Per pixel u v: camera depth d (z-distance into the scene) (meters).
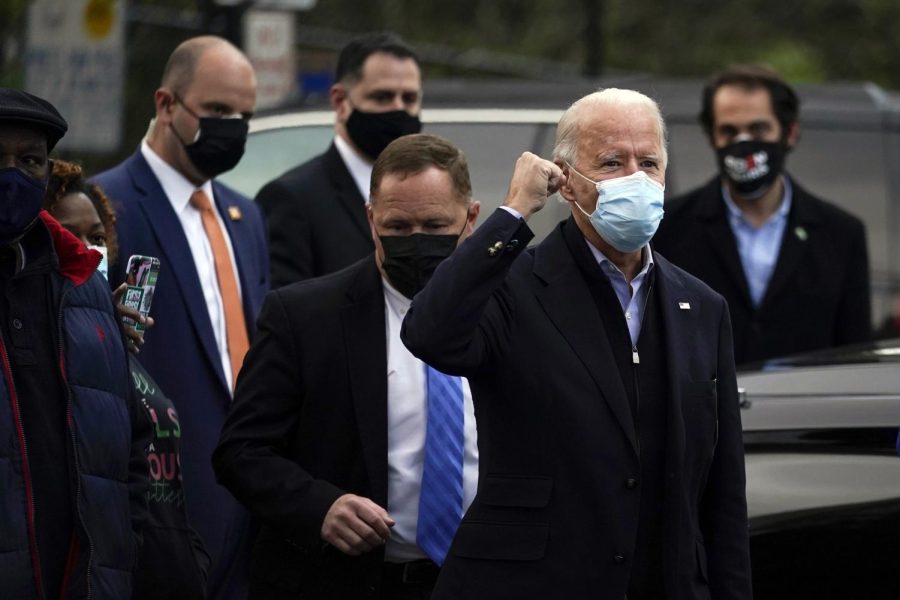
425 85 21.88
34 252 9.32
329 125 17.62
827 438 11.90
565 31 51.75
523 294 9.91
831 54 55.31
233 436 11.00
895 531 11.48
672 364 9.90
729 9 55.00
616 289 10.10
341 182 14.91
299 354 11.05
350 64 15.09
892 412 11.80
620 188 9.70
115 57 20.00
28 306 9.27
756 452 12.09
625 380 9.88
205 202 13.77
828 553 11.66
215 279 13.59
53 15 19.92
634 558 9.76
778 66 51.12
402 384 10.96
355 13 46.28
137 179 13.59
